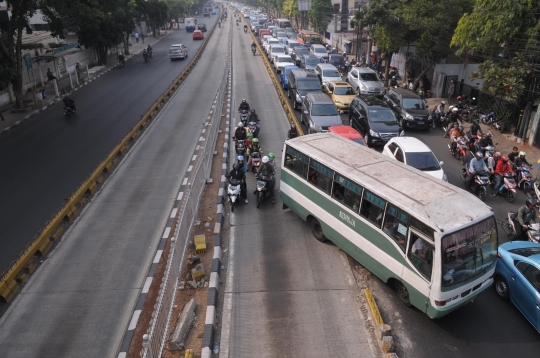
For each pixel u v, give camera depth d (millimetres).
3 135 21422
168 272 8734
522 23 17859
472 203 8797
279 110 25609
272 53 41281
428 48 27328
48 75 31250
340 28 54844
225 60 42562
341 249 11070
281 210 13625
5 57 23859
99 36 40125
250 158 16188
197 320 8820
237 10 140625
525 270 8953
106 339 8430
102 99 28828
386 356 7867
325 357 7965
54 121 23766
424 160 14672
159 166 17234
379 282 10188
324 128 19469
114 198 14422
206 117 24406
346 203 10508
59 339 8422
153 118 24453
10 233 12164
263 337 8461
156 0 65562
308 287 9914
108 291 9789
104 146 19391
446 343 8336
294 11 74562
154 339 7309
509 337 8516
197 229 12305
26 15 26594
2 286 9445
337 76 29828
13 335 8547
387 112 20125
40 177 16031
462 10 26250
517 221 11812
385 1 28312
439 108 22969
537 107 19094
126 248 11469
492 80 18828
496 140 20422
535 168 16984
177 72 38375
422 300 8492
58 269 10617
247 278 10258
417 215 8406
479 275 8539
